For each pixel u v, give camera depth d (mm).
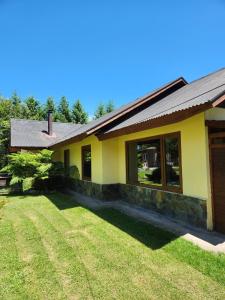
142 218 7492
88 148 12281
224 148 5750
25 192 13609
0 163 24219
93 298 3559
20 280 4078
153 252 4988
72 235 6172
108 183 10539
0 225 7168
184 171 6938
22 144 18156
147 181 8742
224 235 5777
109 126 10156
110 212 8375
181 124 7051
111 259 4742
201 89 7941
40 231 6551
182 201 7004
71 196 12148
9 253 5121
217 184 5965
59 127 23266
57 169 14297
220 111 6449
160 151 8008
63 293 3699
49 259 4820
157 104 9969
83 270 4348
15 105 37938
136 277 4070
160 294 3588
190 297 3498
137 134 9250
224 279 3908
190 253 4836
